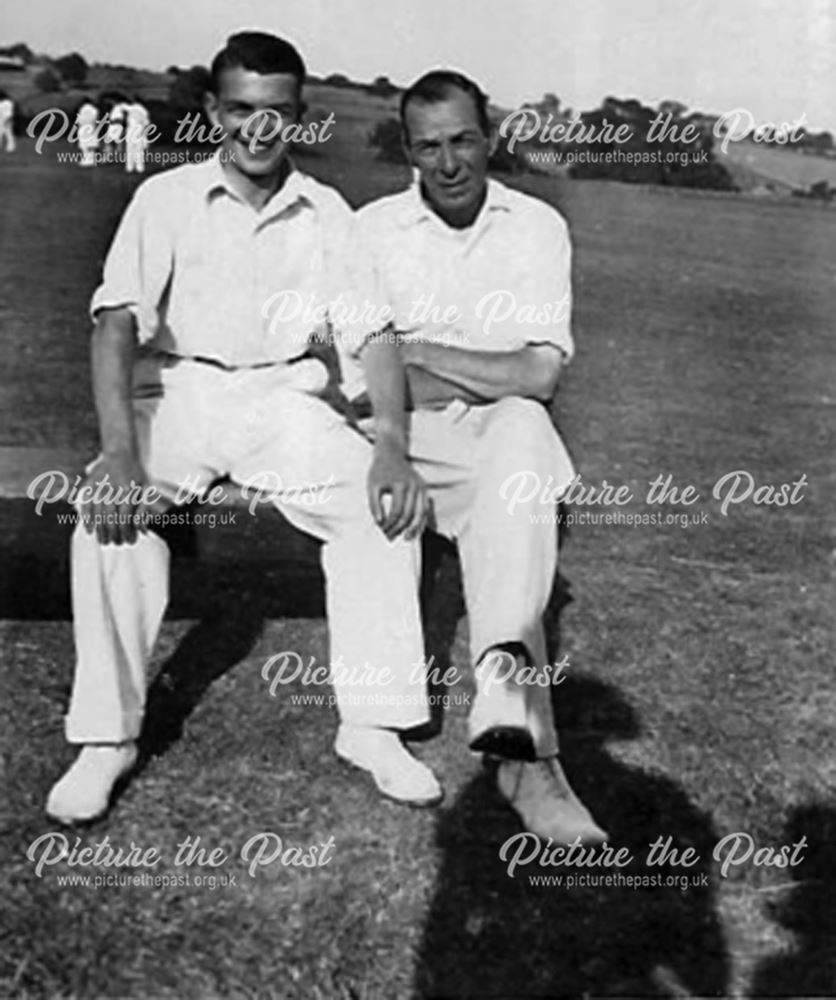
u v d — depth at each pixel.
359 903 1.88
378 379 2.14
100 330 2.07
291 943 1.81
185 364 2.17
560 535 2.64
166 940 1.80
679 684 2.34
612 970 1.81
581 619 2.46
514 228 2.22
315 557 2.22
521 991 1.77
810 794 2.13
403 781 2.06
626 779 2.15
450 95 2.14
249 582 2.42
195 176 2.12
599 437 2.75
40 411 2.55
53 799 1.99
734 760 2.19
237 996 1.72
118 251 2.09
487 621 1.98
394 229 2.23
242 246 2.13
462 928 1.85
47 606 2.33
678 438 2.71
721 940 1.87
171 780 2.09
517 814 2.06
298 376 2.17
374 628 2.08
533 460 2.03
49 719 2.18
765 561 2.59
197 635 2.40
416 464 2.14
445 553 2.30
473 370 2.16
